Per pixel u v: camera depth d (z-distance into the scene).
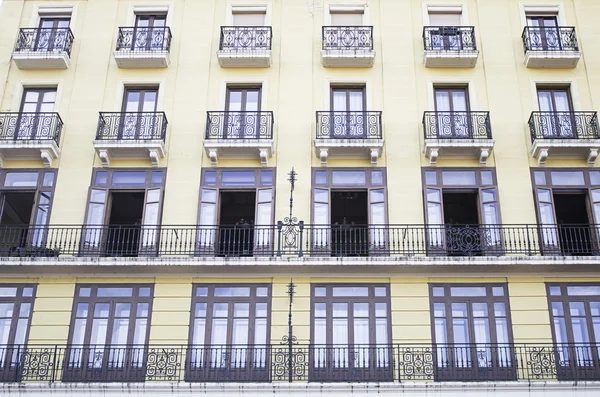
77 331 20.20
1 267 20.33
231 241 23.44
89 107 22.95
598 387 18.64
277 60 23.50
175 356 19.52
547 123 22.20
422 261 20.03
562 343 19.12
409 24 24.00
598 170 21.77
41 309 20.36
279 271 20.42
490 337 19.83
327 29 23.59
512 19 23.95
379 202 21.52
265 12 24.33
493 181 21.66
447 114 22.44
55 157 22.20
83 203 21.67
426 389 18.64
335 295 20.41
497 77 23.08
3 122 22.45
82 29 24.16
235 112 22.42
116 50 23.17
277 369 19.23
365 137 21.94
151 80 23.30
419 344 19.67
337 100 23.22
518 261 20.00
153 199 21.70
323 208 21.50
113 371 19.47
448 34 23.48
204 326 20.16
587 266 20.03
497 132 22.28
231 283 20.58
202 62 23.53
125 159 22.22
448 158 22.02
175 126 22.62
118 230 22.38
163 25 24.33
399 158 22.00
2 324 20.31
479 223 21.34
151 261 20.17
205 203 21.61
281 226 20.64
